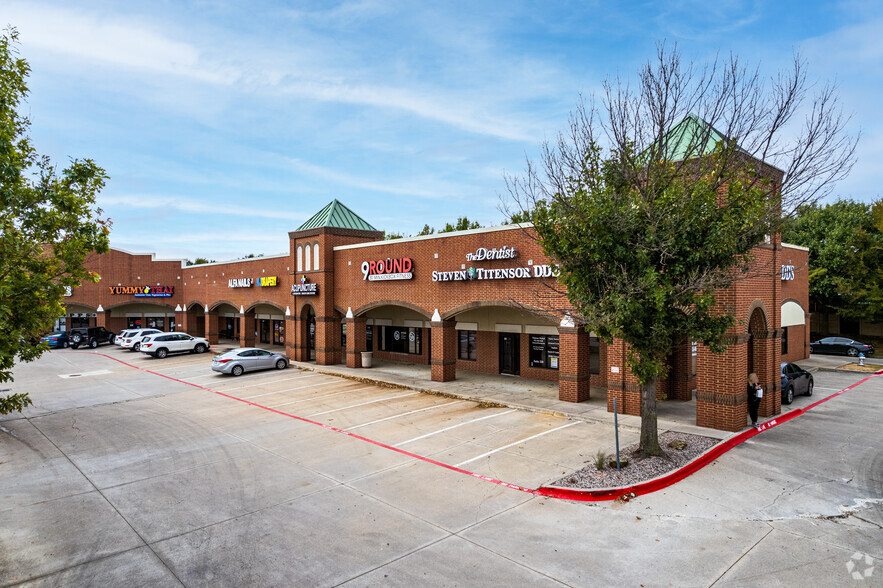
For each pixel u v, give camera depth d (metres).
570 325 19.80
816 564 8.14
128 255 49.44
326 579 7.90
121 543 9.18
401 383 24.66
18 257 8.98
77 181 10.30
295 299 33.66
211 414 19.47
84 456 14.39
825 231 41.59
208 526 9.83
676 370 20.39
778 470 12.48
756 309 16.86
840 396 21.75
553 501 10.77
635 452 13.37
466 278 23.08
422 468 12.93
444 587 7.61
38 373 30.39
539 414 18.45
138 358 37.00
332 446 14.97
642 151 12.69
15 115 10.08
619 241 12.17
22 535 9.54
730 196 12.33
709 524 9.59
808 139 12.20
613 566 8.13
